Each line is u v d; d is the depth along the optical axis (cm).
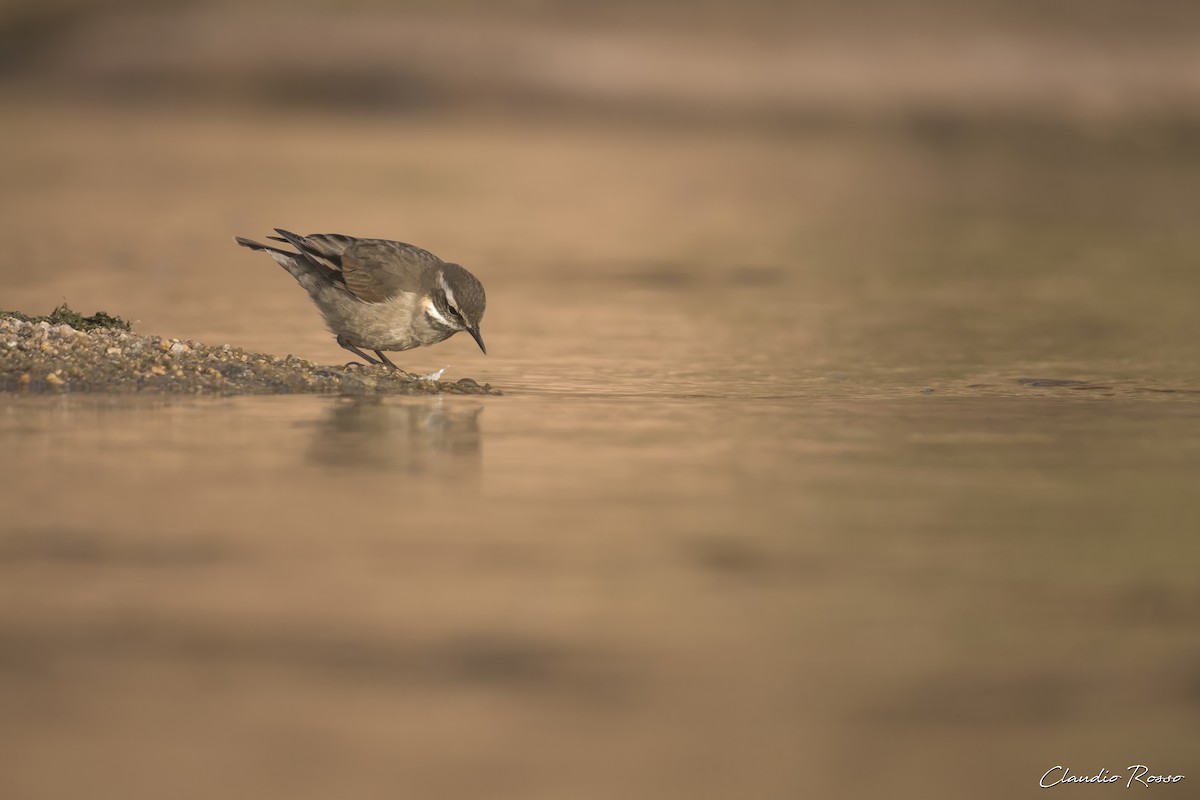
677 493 1225
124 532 1087
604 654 861
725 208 4153
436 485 1245
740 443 1432
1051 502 1202
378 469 1300
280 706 788
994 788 715
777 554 1054
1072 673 840
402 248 1684
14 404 1534
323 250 1681
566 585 982
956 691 816
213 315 2358
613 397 1709
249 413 1529
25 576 982
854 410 1628
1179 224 3822
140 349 1719
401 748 741
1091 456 1377
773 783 713
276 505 1167
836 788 713
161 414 1505
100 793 695
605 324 2352
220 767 720
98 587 963
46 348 1678
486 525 1120
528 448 1400
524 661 848
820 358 2025
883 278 2920
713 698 802
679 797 699
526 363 1988
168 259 3038
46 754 732
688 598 956
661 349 2103
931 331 2266
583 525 1125
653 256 3250
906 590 974
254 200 4100
